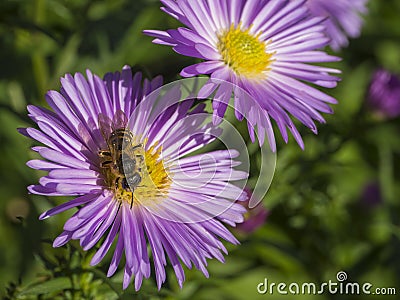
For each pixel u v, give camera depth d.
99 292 0.20
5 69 0.26
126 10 0.26
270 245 0.24
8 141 0.24
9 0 0.24
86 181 0.18
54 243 0.17
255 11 0.21
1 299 0.21
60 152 0.18
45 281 0.20
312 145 0.25
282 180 0.25
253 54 0.20
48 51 0.26
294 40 0.21
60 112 0.18
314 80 0.21
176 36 0.19
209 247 0.18
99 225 0.18
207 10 0.20
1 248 0.25
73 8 0.25
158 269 0.18
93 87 0.19
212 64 0.19
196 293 0.24
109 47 0.25
